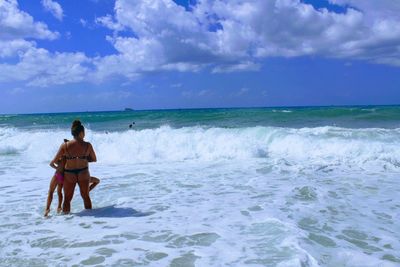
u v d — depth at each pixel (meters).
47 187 8.68
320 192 7.34
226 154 12.91
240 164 11.16
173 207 6.56
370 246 4.51
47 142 16.00
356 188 7.70
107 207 6.71
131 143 14.30
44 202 7.21
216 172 10.01
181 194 7.57
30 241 4.91
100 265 4.09
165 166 11.35
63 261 4.22
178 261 4.15
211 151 13.33
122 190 8.07
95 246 4.68
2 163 12.76
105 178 9.52
